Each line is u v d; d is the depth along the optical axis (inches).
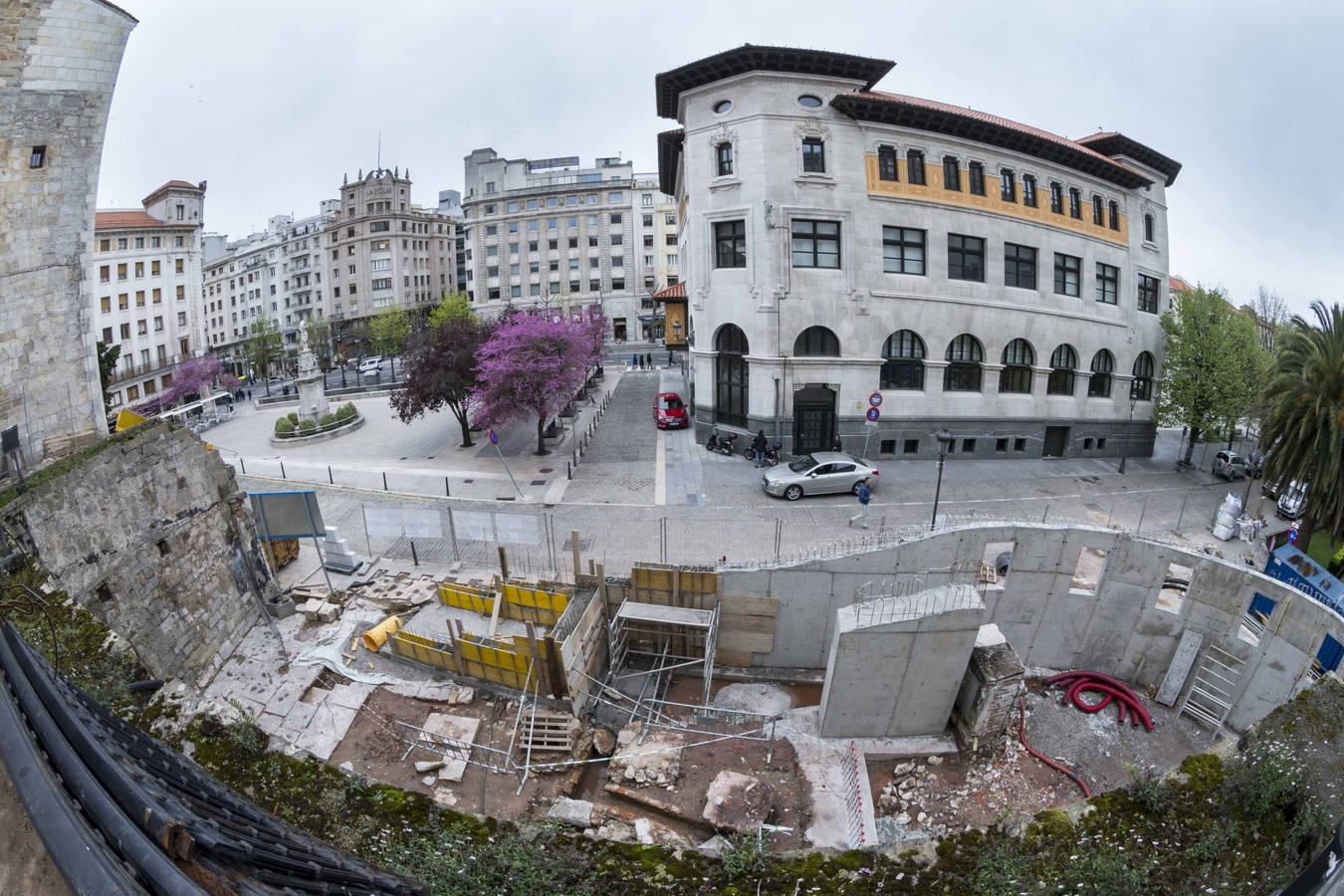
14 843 108.7
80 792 104.3
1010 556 717.3
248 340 3009.4
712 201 1154.0
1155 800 356.2
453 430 1488.7
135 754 158.2
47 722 116.6
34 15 486.6
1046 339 1256.8
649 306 3294.8
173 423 622.5
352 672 618.5
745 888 334.6
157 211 2682.1
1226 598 669.3
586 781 546.6
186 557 605.9
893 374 1199.6
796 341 1144.8
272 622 690.8
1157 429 1550.2
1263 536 941.2
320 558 767.1
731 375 1216.8
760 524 903.1
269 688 584.1
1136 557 700.7
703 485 1051.3
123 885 85.2
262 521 713.0
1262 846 333.1
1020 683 583.8
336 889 155.5
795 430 1178.6
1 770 118.4
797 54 1039.6
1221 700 668.1
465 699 594.9
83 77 533.0
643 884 340.5
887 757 601.9
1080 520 956.0
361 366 2955.2
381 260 3545.8
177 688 457.7
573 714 598.5
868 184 1122.7
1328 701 399.9
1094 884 302.8
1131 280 1350.9
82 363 587.8
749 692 703.1
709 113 1136.2
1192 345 1229.1
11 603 437.4
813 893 327.9
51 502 486.3
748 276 1131.3
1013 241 1217.4
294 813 390.3
